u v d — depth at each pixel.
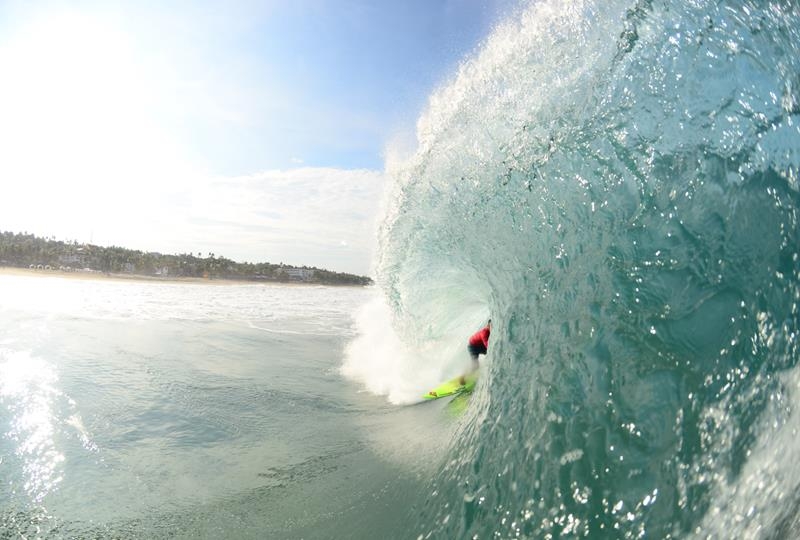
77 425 4.56
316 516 2.89
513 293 3.36
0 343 7.99
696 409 1.80
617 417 1.98
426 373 6.47
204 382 6.41
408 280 6.16
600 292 2.53
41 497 3.25
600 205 2.90
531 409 2.37
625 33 3.19
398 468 3.36
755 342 1.86
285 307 22.66
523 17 4.13
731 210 2.31
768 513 1.38
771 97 2.49
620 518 1.69
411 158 5.88
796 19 2.73
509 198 3.74
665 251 2.41
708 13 2.86
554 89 3.64
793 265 1.98
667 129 2.78
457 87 4.90
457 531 2.15
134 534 2.84
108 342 8.99
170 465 3.82
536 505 1.95
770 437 1.56
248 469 3.74
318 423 4.93
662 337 2.11
